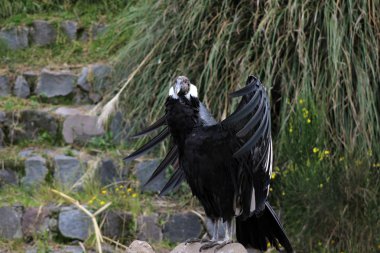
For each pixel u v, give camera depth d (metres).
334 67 10.54
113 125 12.00
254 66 10.90
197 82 11.38
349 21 10.80
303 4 10.75
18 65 13.21
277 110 11.31
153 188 11.48
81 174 11.43
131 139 11.88
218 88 11.23
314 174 10.31
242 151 6.90
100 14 14.20
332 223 10.35
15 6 14.20
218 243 7.60
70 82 12.82
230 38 11.30
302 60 10.44
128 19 12.45
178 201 11.36
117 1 14.28
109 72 12.68
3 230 10.73
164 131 7.95
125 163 11.52
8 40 13.70
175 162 8.17
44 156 11.58
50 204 10.84
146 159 11.56
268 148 7.26
